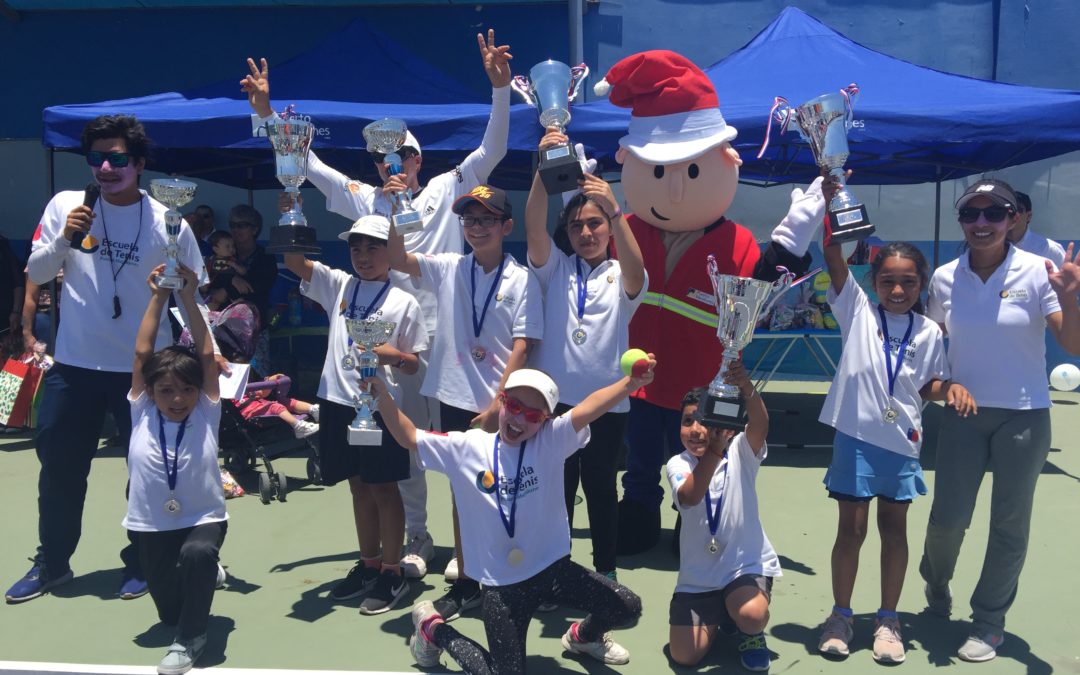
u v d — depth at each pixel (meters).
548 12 9.98
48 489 4.10
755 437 3.39
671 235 4.73
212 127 6.53
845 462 3.50
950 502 3.55
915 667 3.39
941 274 3.62
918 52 9.99
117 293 4.03
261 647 3.56
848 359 3.53
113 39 10.25
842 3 10.02
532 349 3.92
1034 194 9.84
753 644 3.39
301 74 8.11
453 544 4.84
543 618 3.91
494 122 4.52
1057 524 5.08
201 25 10.20
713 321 4.62
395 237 3.82
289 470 6.37
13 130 10.41
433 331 4.76
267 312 7.61
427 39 10.12
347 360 3.29
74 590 4.18
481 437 3.24
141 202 4.09
